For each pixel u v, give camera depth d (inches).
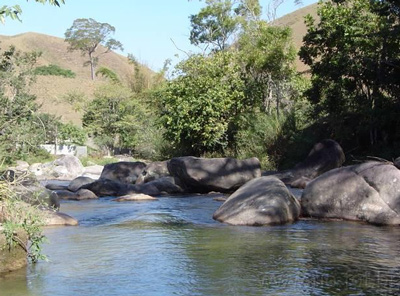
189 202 621.0
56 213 449.4
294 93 1067.3
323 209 459.5
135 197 648.4
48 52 4020.7
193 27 2207.2
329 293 239.5
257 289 246.2
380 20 816.9
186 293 241.3
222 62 1064.8
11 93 689.0
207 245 347.9
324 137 919.7
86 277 269.4
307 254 318.3
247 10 1547.7
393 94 826.2
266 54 1044.5
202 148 1048.8
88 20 3887.8
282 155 926.4
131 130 1528.1
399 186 437.4
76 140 1439.5
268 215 432.8
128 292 243.8
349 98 880.9
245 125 1000.9
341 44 855.1
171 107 1029.2
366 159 817.5
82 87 2218.3
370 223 434.0
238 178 741.3
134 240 367.9
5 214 299.0
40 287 251.9
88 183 758.5
